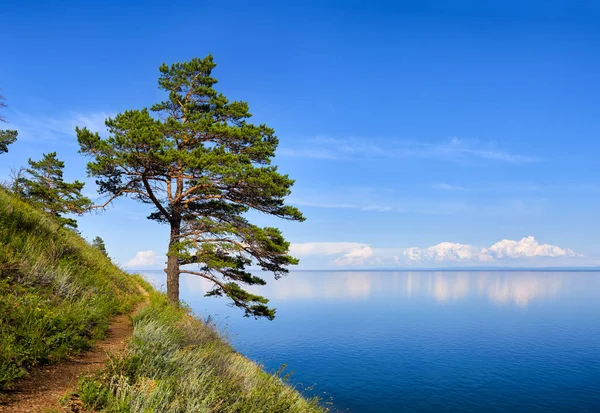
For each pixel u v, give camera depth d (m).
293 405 7.00
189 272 17.95
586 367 80.38
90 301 10.47
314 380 60.94
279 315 189.12
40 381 5.23
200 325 12.39
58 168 33.19
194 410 4.80
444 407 51.88
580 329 141.25
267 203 18.05
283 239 17.17
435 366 78.69
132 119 16.20
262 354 80.62
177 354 7.16
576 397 58.84
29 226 12.43
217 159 16.34
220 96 19.88
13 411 4.11
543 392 61.47
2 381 4.76
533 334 128.25
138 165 15.91
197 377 6.09
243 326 132.88
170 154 15.61
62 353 6.51
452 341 112.19
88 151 16.16
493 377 70.75
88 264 14.66
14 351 5.37
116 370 5.55
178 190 18.48
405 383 63.66
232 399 5.86
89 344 7.75
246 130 17.53
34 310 6.98
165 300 17.12
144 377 5.60
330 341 105.88
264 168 17.42
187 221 18.06
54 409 4.30
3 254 8.72
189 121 18.77
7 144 27.12
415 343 107.31
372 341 108.81
